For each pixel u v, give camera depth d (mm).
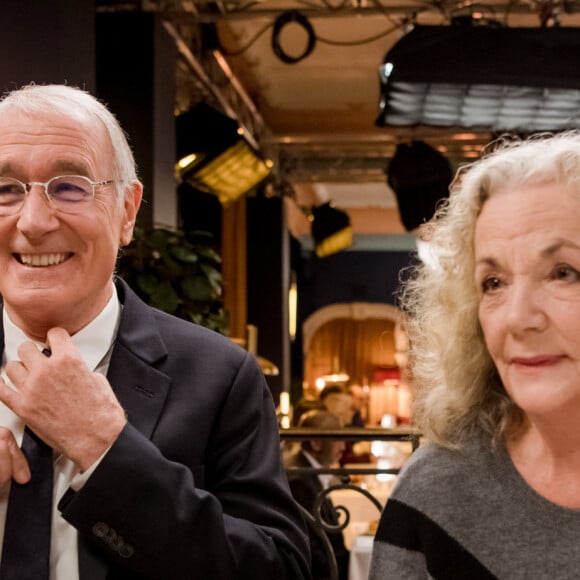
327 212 15141
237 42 9297
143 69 6305
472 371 1568
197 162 8094
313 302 19578
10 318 1766
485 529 1461
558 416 1388
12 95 1710
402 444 9164
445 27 5957
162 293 5109
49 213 1635
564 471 1441
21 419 1651
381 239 19172
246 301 12703
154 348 1782
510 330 1398
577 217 1367
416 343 1641
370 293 19453
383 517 1558
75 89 1768
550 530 1424
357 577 5320
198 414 1732
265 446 1789
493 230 1420
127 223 1836
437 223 1623
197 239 10344
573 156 1380
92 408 1594
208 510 1619
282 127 12727
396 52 5891
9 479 1612
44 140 1646
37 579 1564
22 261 1671
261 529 1705
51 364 1593
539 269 1382
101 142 1710
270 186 13328
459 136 12367
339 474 3473
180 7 6770
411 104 6613
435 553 1474
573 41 5812
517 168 1417
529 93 6320
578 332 1357
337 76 10586
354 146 13328
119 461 1570
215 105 9781
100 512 1561
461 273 1550
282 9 7328
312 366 19531
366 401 18906
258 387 1819
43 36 4602
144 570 1582
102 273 1704
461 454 1525
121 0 6359
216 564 1601
